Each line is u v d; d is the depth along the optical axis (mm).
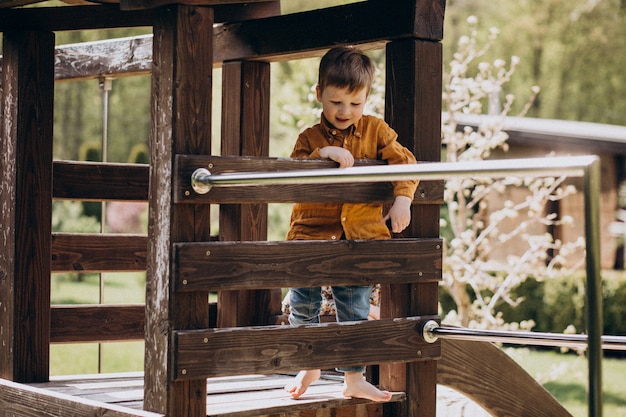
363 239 3799
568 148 16594
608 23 26109
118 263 5242
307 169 3600
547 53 26453
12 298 4500
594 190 2576
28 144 4551
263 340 3482
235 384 4199
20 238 4516
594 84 26516
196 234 3391
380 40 4016
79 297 19312
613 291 15531
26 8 4586
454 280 9555
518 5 26156
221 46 4891
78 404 3711
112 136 23891
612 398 12180
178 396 3336
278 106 11758
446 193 9969
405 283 3926
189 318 3365
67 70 5887
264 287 3488
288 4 15492
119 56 5582
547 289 15227
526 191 16750
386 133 3893
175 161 3326
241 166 3451
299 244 3572
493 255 16859
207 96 3418
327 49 4328
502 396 5078
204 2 3410
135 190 5328
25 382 4469
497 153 16875
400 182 3770
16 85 4555
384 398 3873
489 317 9297
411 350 3912
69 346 14547
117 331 5238
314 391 4020
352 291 3859
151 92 3443
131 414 3400
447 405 5898
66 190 5145
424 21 3926
